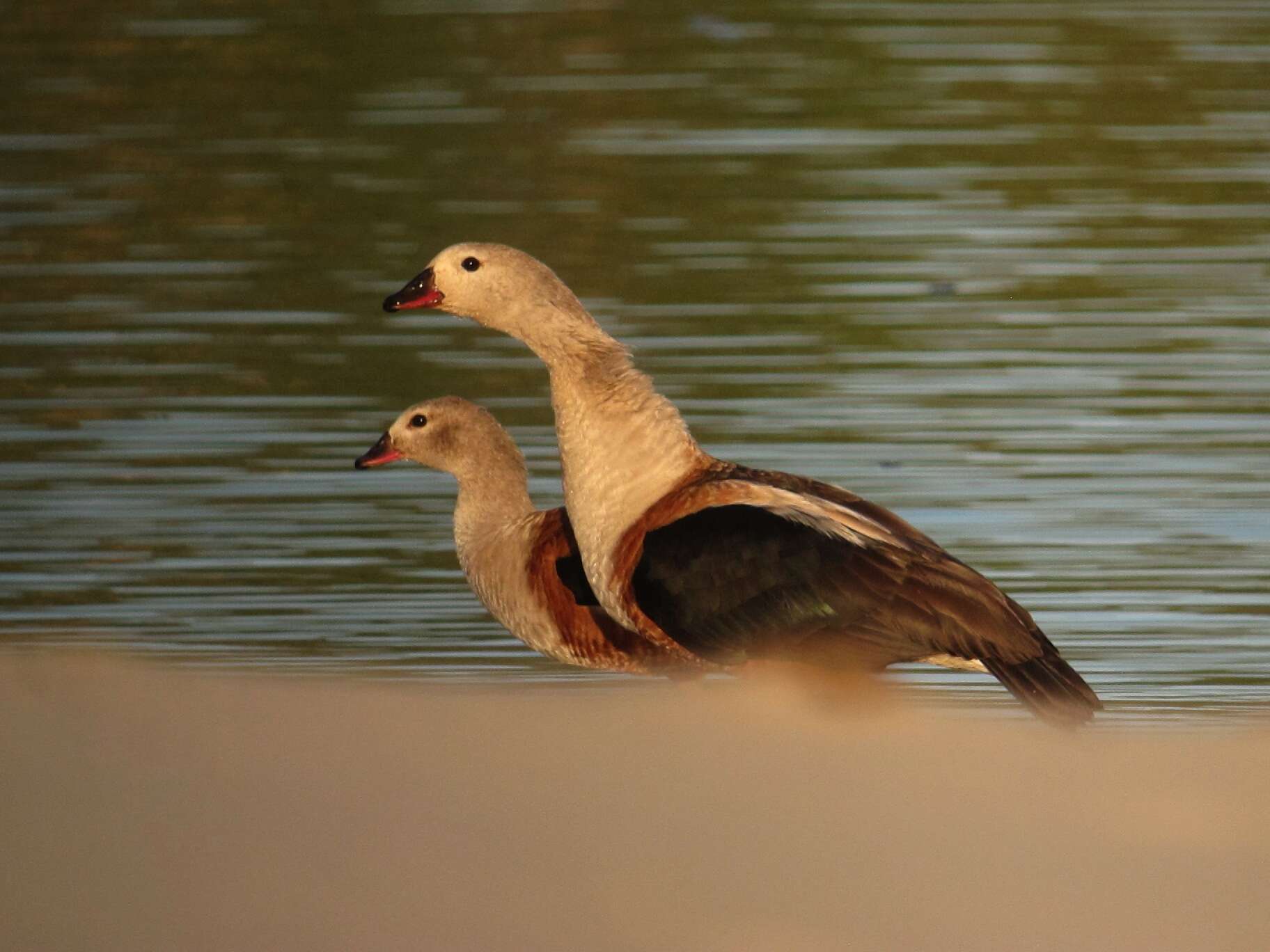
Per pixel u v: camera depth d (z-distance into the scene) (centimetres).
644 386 1124
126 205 2373
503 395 1767
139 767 891
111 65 2948
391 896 766
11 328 1958
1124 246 2192
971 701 1169
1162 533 1450
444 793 865
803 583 1051
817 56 2970
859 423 1681
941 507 1501
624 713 982
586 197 2375
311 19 3178
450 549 1438
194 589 1352
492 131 2641
